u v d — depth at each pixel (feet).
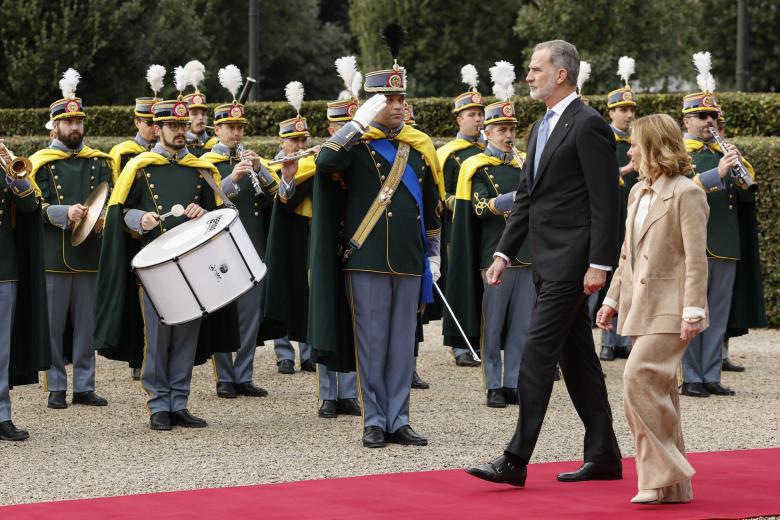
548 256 23.58
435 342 46.42
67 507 22.06
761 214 47.88
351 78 33.76
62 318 33.83
